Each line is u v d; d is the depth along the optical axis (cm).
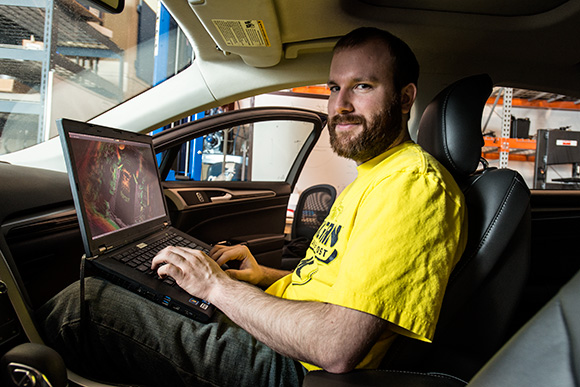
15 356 49
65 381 51
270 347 70
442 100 86
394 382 61
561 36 120
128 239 87
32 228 79
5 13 170
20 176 82
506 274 75
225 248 107
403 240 64
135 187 97
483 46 129
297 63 133
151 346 74
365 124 85
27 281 82
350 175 285
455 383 62
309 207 230
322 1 104
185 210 130
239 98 137
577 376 19
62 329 71
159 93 132
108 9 84
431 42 127
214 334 77
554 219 149
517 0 109
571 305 23
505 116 304
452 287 70
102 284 78
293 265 172
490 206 73
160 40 187
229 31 107
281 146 272
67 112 181
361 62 84
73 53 184
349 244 69
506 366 23
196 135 138
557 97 340
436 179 70
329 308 65
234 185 158
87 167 77
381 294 61
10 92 171
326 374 63
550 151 294
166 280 81
